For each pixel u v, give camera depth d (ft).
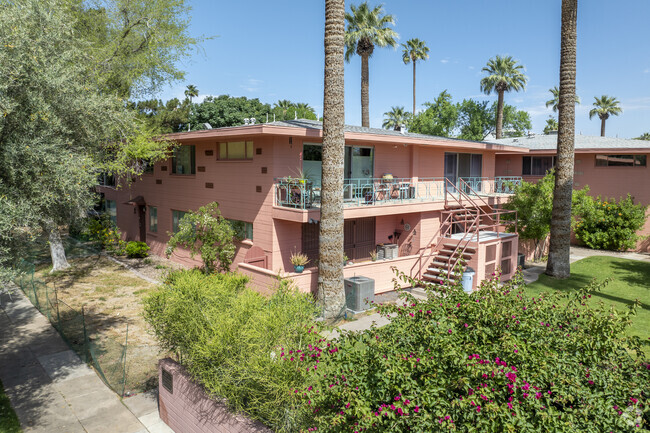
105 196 94.22
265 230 51.39
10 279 25.44
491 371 14.62
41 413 26.61
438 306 19.10
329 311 40.60
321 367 19.02
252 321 21.18
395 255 60.54
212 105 149.79
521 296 20.63
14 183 25.41
